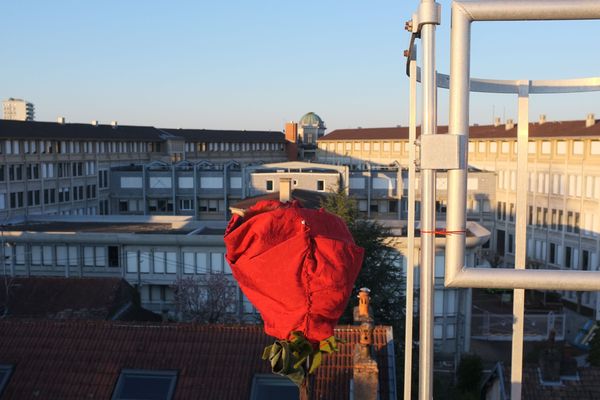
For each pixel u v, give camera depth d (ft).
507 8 14.89
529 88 18.99
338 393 59.98
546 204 218.38
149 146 353.72
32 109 549.13
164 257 158.51
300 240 14.97
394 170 257.34
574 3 14.69
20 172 250.16
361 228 127.03
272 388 63.21
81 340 69.87
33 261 167.32
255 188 257.14
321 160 415.85
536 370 80.02
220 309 144.05
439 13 14.97
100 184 303.89
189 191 275.39
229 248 15.55
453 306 138.51
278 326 14.96
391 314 118.32
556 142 213.46
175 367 66.08
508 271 15.62
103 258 163.84
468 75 15.20
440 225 143.13
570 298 187.62
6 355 67.92
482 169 265.75
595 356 127.75
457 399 120.98
